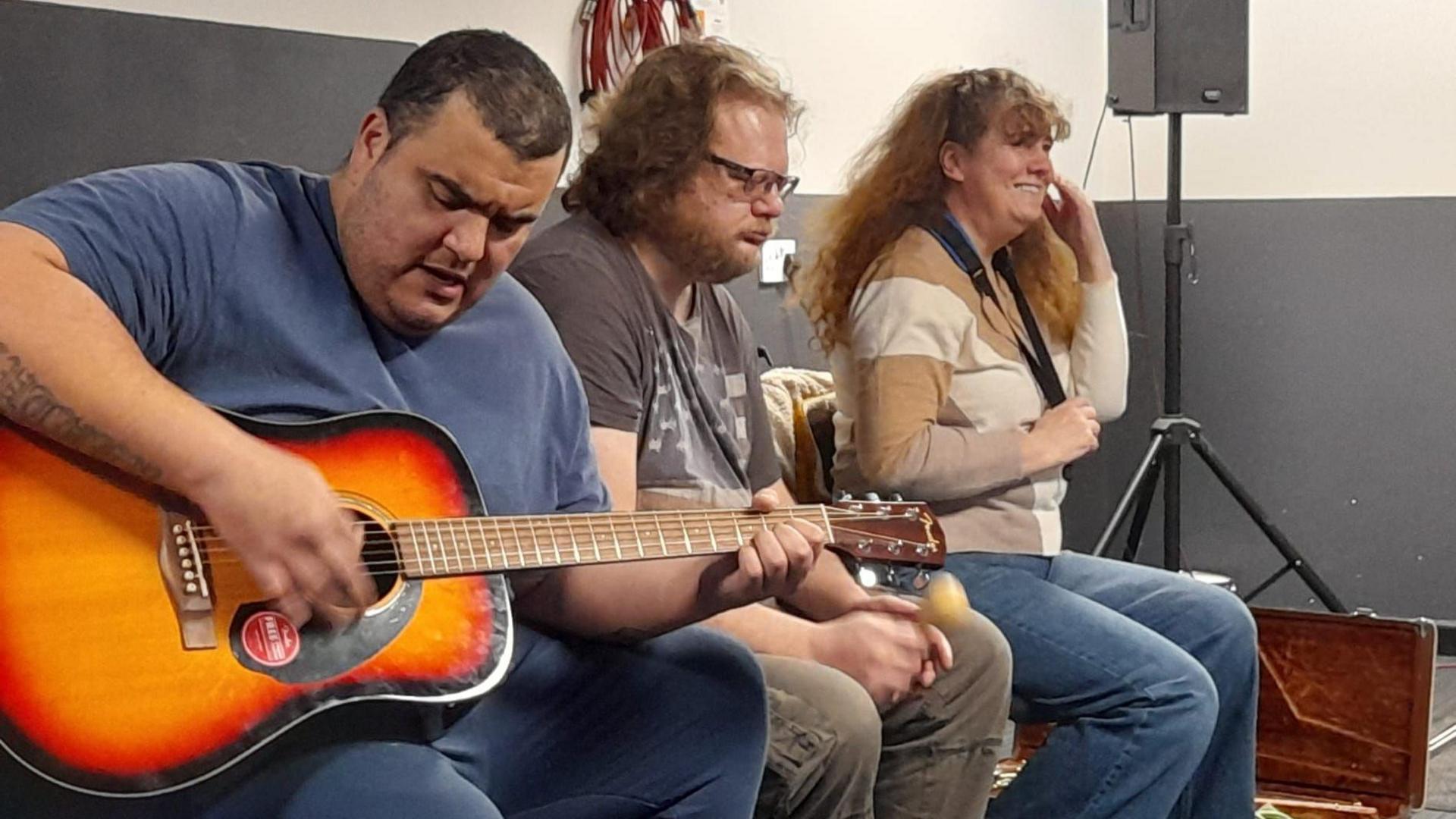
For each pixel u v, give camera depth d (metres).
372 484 1.40
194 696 1.24
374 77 2.49
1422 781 2.63
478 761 1.47
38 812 1.23
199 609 1.26
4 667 1.19
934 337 2.24
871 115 3.60
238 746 1.24
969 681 1.96
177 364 1.36
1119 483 4.43
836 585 1.93
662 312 1.91
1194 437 3.61
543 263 1.87
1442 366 4.01
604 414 1.79
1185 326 4.30
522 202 1.41
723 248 1.92
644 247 1.94
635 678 1.57
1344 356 4.12
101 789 1.19
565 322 1.81
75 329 1.22
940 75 2.45
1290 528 4.21
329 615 1.32
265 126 2.34
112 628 1.23
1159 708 2.15
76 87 2.11
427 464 1.43
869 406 2.24
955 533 2.29
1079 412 2.32
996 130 2.30
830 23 3.47
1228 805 2.39
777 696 1.69
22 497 1.22
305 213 1.44
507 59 1.40
